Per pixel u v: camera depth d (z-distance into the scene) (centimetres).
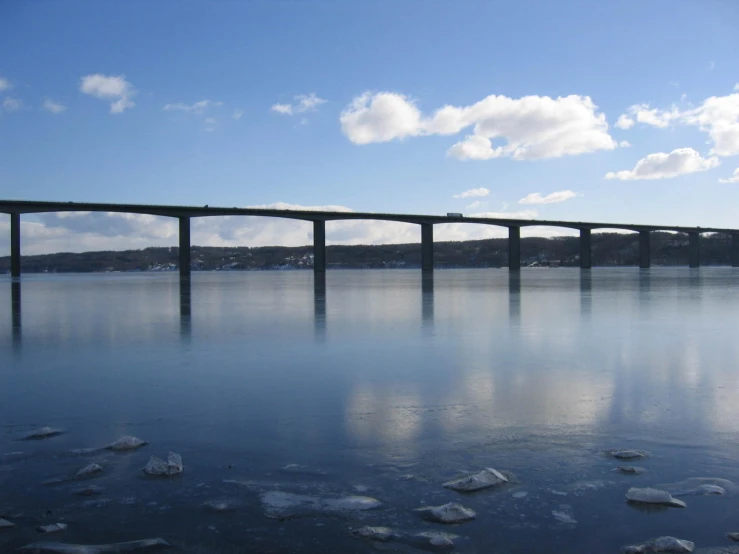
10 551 602
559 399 1166
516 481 767
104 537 632
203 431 972
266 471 802
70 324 2581
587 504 702
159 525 657
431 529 648
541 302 3781
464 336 2095
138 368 1509
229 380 1359
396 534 637
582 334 2130
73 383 1330
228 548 610
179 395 1214
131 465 823
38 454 867
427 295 4706
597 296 4384
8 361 1616
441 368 1490
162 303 3969
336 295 4809
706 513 678
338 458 848
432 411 1084
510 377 1377
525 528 648
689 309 3175
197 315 3009
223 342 1981
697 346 1827
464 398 1180
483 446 895
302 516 675
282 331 2289
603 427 983
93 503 708
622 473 791
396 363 1564
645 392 1220
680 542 610
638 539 625
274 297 4603
